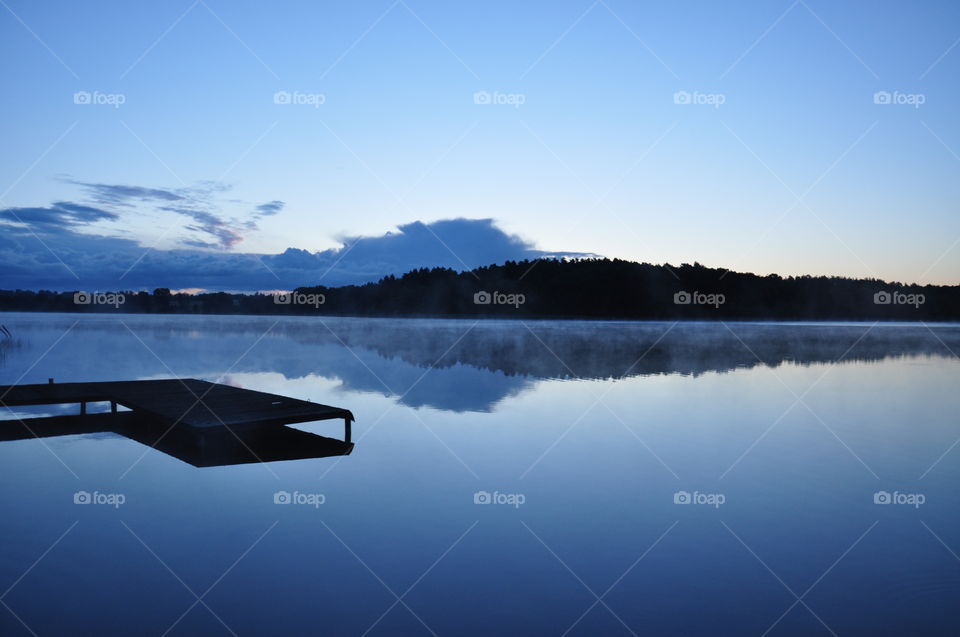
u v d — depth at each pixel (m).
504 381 19.42
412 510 7.64
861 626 5.00
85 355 28.00
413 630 4.92
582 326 66.62
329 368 23.11
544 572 5.95
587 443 11.10
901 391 17.84
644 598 5.45
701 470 9.44
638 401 15.58
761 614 5.19
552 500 8.02
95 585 5.68
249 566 6.06
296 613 5.17
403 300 111.25
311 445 10.98
